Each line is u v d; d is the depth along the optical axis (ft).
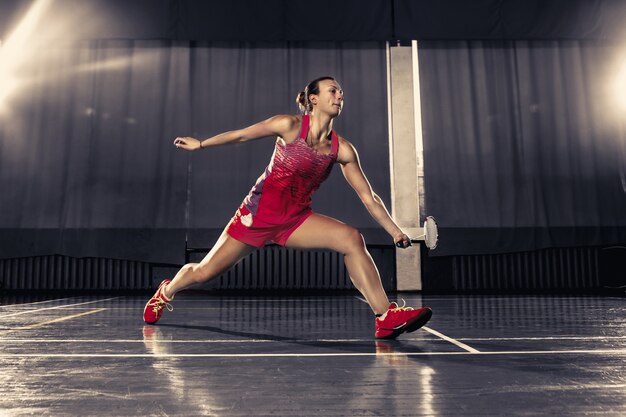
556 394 3.64
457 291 22.74
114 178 22.85
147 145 23.11
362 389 3.81
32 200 22.74
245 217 7.10
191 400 3.51
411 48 24.11
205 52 23.80
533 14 23.88
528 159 23.48
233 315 10.69
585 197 23.41
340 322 9.10
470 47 24.07
